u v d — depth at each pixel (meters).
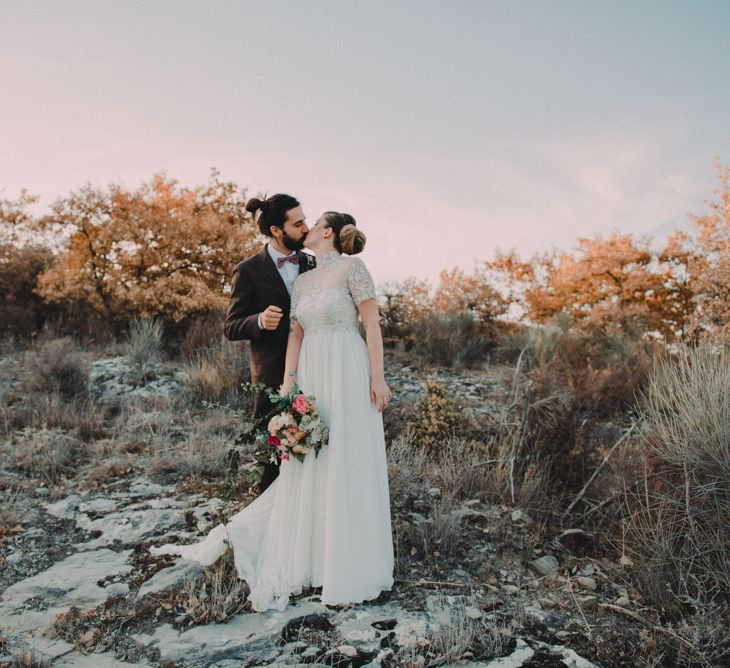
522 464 4.75
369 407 3.34
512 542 3.82
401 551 3.68
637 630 3.00
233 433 5.99
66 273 10.75
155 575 3.31
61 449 5.34
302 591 3.21
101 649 2.71
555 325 11.74
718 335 7.52
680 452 3.62
